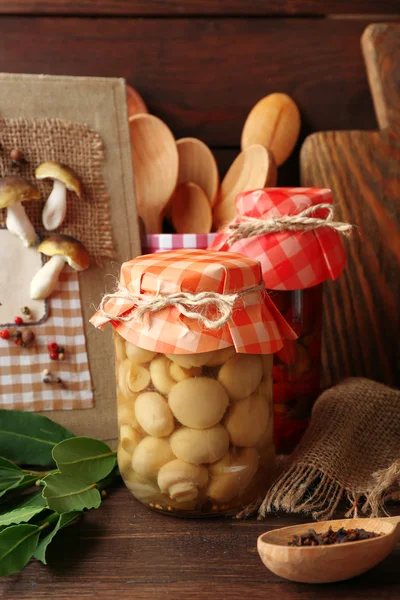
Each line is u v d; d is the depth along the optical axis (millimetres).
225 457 598
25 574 562
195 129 838
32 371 712
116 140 719
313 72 834
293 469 627
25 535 572
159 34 822
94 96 714
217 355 586
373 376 838
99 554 579
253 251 668
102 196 717
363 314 834
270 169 767
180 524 611
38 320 709
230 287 575
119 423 631
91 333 719
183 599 540
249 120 814
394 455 662
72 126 709
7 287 700
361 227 826
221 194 809
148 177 789
